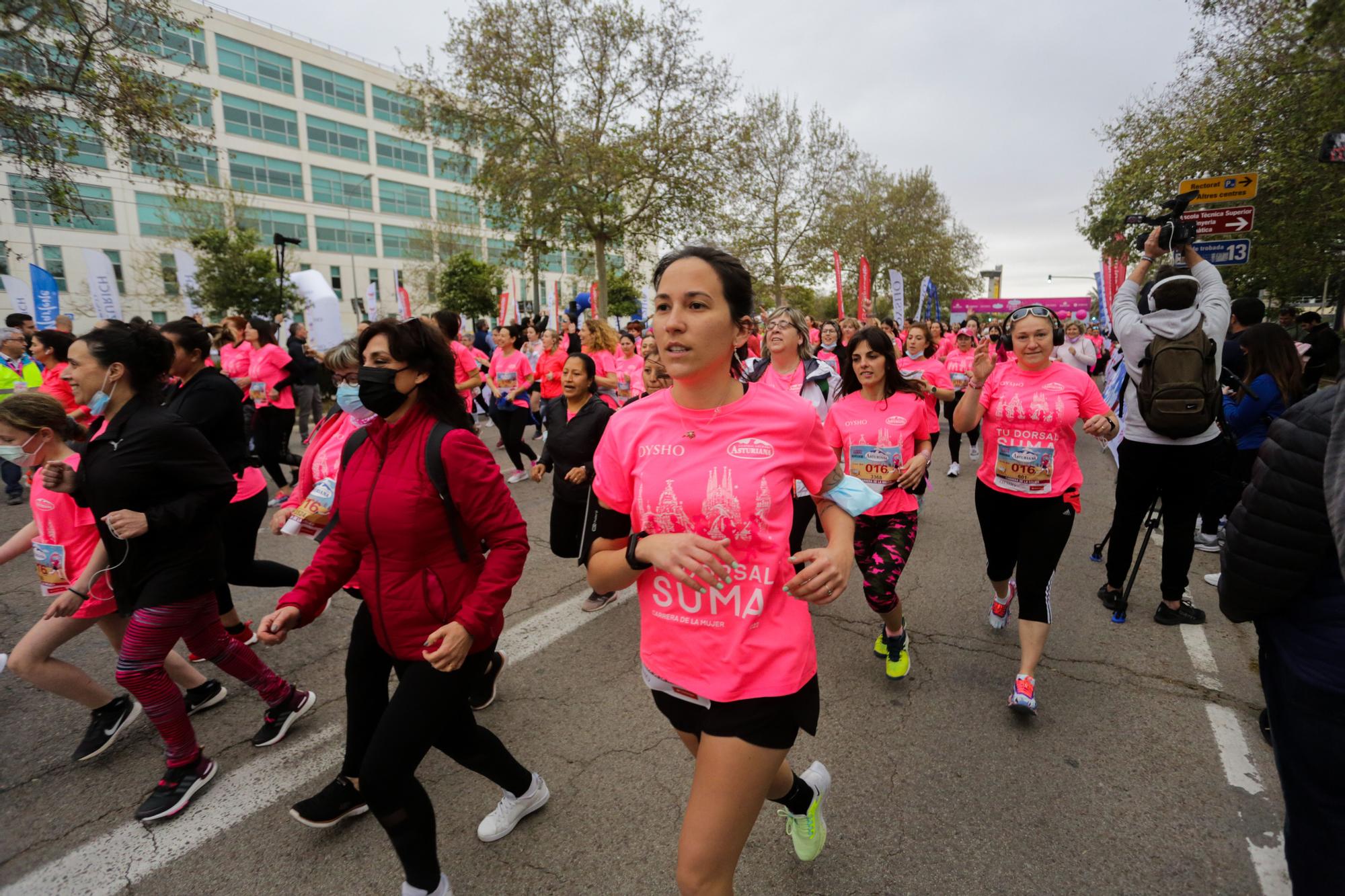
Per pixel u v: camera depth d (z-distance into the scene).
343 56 45.22
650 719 3.27
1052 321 3.37
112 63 10.20
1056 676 3.64
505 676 3.70
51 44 9.90
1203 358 3.80
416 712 2.01
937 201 38.53
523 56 16.39
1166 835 2.48
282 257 13.38
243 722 3.29
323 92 44.41
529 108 16.84
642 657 1.78
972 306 36.66
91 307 36.06
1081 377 3.36
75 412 6.37
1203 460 3.95
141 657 2.57
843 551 1.62
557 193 16.88
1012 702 3.14
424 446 2.08
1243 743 3.03
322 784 2.84
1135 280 4.18
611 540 1.78
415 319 2.14
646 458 1.67
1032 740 3.07
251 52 40.81
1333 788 1.52
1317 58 10.22
